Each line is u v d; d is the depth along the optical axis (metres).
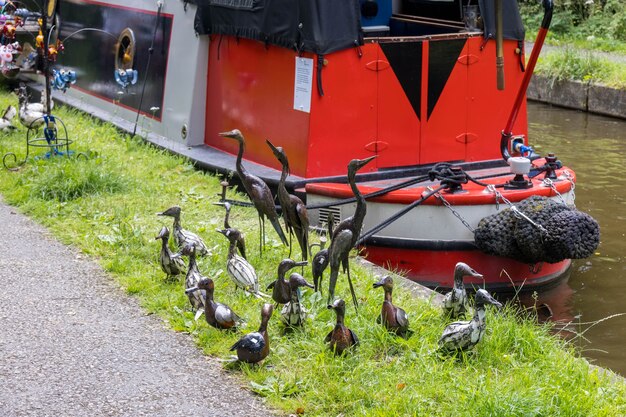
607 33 21.92
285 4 9.16
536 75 18.70
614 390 5.56
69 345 5.89
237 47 10.12
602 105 17.31
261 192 7.09
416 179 8.70
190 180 9.91
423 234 8.55
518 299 8.73
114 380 5.45
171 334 6.09
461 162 9.67
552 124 16.42
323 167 9.16
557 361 5.87
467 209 8.48
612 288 9.03
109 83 12.66
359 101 9.16
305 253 7.00
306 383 5.40
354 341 5.76
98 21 12.91
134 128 11.48
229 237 6.74
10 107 11.45
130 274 7.09
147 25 11.63
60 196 9.04
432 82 9.41
